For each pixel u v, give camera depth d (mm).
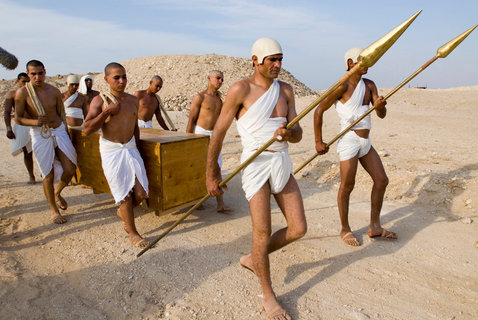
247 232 4496
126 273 3539
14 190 6086
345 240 4156
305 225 2947
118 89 3988
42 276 3494
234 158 8227
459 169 6176
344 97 3961
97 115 3959
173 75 27391
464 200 5094
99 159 4977
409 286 3314
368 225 4652
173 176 4535
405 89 26656
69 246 4094
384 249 4020
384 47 2227
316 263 3723
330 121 14148
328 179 6461
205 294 3209
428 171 6137
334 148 8680
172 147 4441
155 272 3549
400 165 6676
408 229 4512
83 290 3297
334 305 3053
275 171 2885
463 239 4195
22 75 6383
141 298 3168
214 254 3926
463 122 13125
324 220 4840
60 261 3779
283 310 2900
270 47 2725
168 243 4172
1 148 10117
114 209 5223
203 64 29250
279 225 4730
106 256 3865
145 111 6164
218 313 2959
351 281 3398
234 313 2961
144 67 29109
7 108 5809
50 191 4719
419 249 4004
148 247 3707
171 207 4602
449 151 7805
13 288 3256
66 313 2984
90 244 4141
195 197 4883
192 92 24875
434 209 5066
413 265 3680
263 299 2979
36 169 7637
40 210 5164
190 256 3873
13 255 3871
